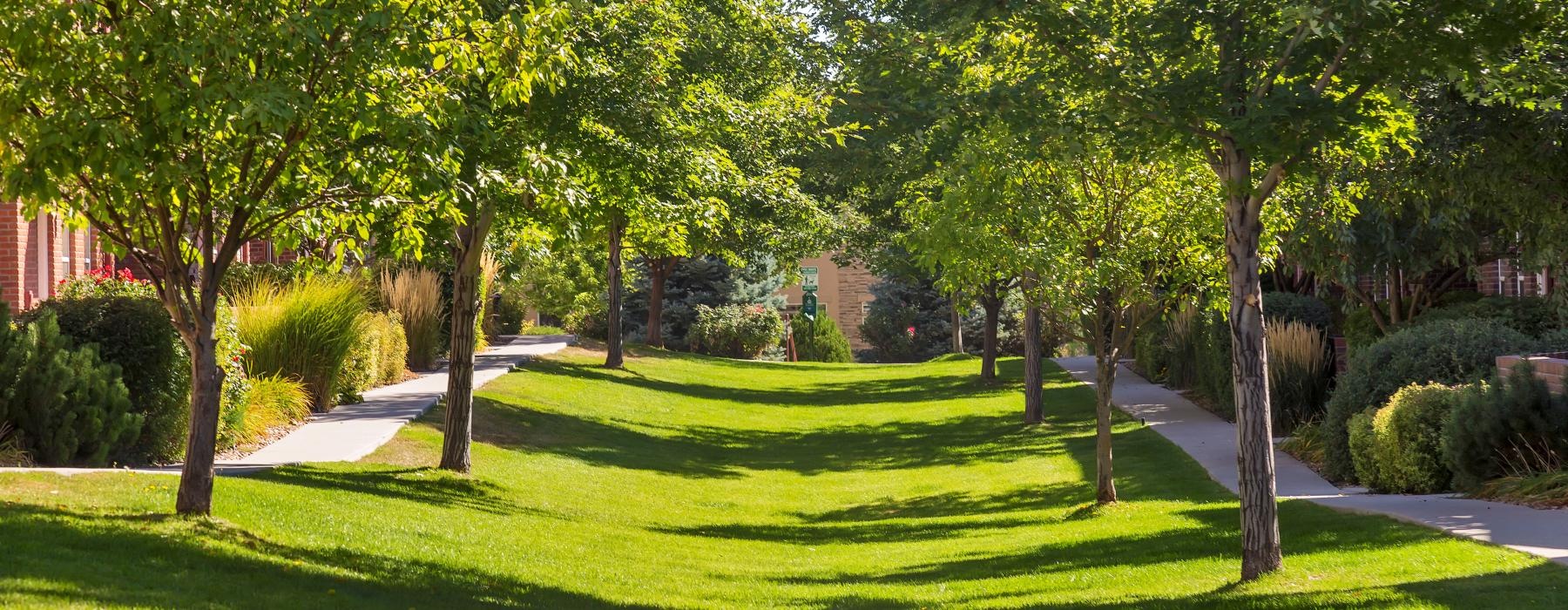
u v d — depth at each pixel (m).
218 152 7.61
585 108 12.27
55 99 7.14
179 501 8.30
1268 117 7.26
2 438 10.80
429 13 8.00
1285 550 9.16
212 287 8.16
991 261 12.88
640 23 13.03
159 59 6.82
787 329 49.78
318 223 8.37
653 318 43.00
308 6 7.41
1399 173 13.37
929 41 10.05
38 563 6.22
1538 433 11.06
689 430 22.95
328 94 7.59
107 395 11.55
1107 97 8.38
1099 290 13.41
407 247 9.45
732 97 17.42
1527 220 14.26
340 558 8.18
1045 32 8.55
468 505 12.05
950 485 16.70
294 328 17.52
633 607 8.27
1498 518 9.45
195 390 8.32
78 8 6.73
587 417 21.75
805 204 28.31
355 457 13.75
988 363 30.77
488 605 7.49
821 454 20.81
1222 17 8.05
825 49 20.28
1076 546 10.92
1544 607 6.30
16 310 16.16
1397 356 14.32
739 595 9.24
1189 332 25.47
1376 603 6.82
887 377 36.12
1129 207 13.03
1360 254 18.81
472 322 14.12
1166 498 13.73
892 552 11.79
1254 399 8.28
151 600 5.84
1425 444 12.09
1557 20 7.77
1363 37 7.48
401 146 7.59
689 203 13.94
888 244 29.12
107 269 19.53
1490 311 17.83
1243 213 8.27
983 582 9.53
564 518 12.50
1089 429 21.33
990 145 12.11
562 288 43.84
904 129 10.54
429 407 18.73
